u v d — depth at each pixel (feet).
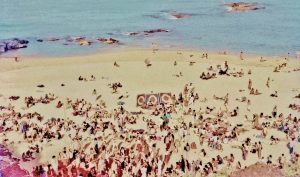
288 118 111.24
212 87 133.28
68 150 95.14
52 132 102.73
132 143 97.50
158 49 178.81
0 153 93.81
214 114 114.11
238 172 85.76
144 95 119.34
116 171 86.79
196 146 96.89
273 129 105.60
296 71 148.25
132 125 107.04
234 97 125.90
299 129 104.37
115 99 123.75
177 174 87.51
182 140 99.45
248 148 95.86
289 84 135.85
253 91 129.49
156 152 92.79
